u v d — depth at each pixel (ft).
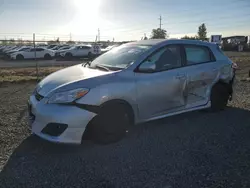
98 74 12.02
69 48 103.96
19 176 9.42
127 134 13.30
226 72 16.69
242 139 12.83
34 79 32.91
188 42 15.21
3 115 16.55
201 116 16.38
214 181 9.10
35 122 11.28
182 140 12.69
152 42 14.43
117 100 11.80
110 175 9.53
